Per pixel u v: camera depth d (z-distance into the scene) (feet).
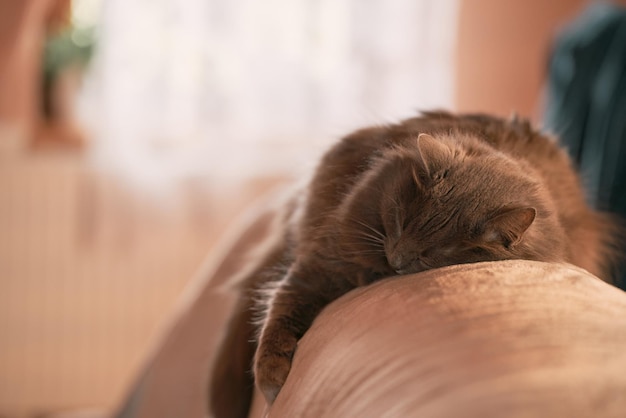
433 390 2.39
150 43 13.26
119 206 13.44
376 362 2.74
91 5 13.91
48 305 13.56
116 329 13.88
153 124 13.44
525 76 13.91
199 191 13.73
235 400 5.24
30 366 13.75
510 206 4.28
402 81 14.02
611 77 9.03
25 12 12.64
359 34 13.88
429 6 13.85
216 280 7.29
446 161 4.59
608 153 8.93
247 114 13.85
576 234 4.95
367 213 4.58
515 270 3.24
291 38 13.78
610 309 2.78
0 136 12.92
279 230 5.67
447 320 2.73
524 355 2.38
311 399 3.01
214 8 13.42
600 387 2.24
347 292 4.25
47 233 13.29
